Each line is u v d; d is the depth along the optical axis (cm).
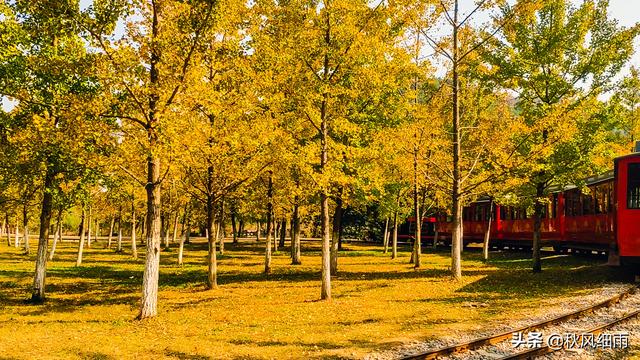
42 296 1700
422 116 1814
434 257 3136
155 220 1292
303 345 880
